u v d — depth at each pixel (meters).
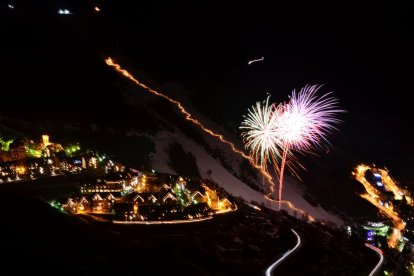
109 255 31.67
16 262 25.00
